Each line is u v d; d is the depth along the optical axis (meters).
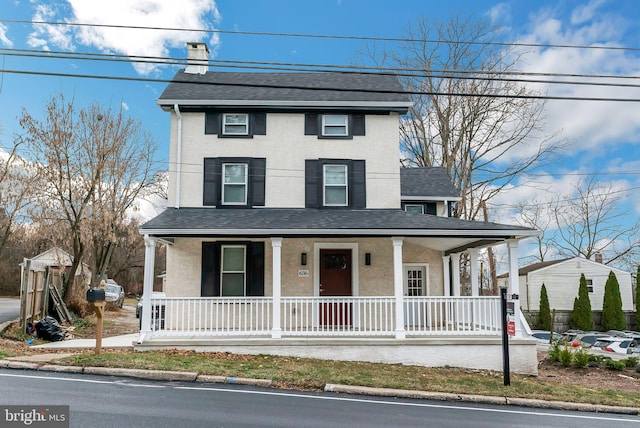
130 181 24.12
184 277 13.38
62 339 13.28
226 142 14.20
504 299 9.58
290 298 11.72
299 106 14.25
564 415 7.56
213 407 6.63
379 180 14.37
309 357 11.12
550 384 9.92
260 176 14.15
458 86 27.42
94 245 23.70
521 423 6.74
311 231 11.70
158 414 6.08
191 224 11.97
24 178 18.31
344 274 14.02
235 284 13.66
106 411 6.09
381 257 14.08
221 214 13.30
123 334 16.39
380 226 11.92
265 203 14.04
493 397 8.28
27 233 21.83
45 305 16.03
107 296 30.86
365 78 16.91
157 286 49.84
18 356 9.64
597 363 13.93
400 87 15.56
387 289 13.98
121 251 46.75
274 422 6.00
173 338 11.40
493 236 11.80
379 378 9.13
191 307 13.27
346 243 14.01
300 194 14.15
